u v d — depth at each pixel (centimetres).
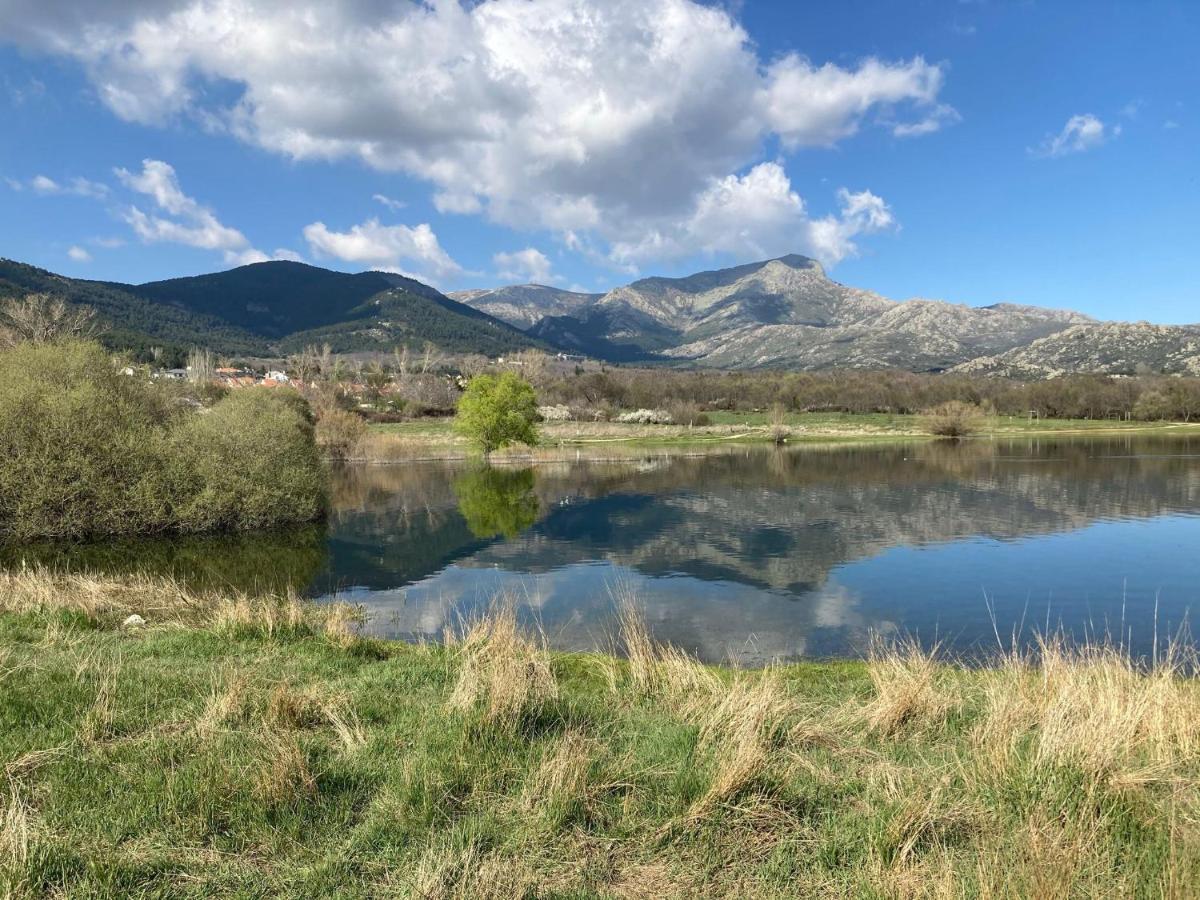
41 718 563
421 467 4397
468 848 390
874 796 457
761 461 4616
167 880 364
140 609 1121
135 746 514
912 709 623
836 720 612
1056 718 504
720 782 448
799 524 2334
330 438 4809
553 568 1753
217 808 426
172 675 696
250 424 2398
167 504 2183
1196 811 415
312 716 595
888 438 6800
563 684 759
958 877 362
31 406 2014
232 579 1653
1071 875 340
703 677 734
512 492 3206
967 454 4959
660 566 1762
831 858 395
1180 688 682
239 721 571
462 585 1586
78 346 2323
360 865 380
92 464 2069
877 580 1611
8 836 370
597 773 472
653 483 3484
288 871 374
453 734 526
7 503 2008
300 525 2380
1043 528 2245
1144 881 349
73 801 434
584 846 405
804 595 1488
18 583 1184
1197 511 2530
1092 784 420
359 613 1338
